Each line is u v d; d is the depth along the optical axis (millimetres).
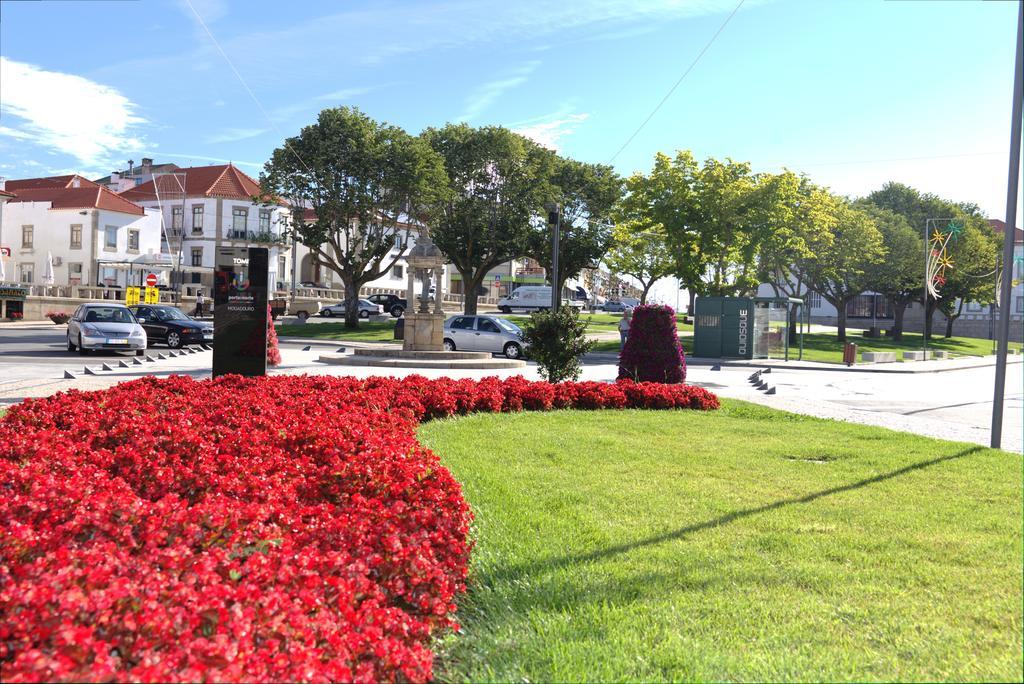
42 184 80000
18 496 4684
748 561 5129
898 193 72625
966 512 6438
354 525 4430
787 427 11695
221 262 13961
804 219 43875
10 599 2787
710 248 38875
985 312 79812
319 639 3107
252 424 8055
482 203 47375
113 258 67688
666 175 38938
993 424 10047
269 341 22188
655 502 6707
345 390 11852
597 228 51625
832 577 4820
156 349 29734
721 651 3768
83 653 2412
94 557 3324
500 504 6598
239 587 3121
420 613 3982
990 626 4082
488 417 12086
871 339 59562
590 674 3557
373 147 44062
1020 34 9727
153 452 6344
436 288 25312
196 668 2496
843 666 3594
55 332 40281
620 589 4625
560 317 16438
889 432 11266
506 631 4082
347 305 47188
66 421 8102
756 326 35844
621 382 14930
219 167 76625
